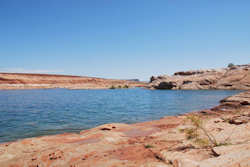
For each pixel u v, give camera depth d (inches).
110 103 1227.9
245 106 701.3
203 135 293.4
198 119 277.6
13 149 303.0
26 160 250.4
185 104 1151.6
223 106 756.6
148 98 1572.3
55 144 325.1
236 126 328.2
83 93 2219.5
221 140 254.2
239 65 2915.8
